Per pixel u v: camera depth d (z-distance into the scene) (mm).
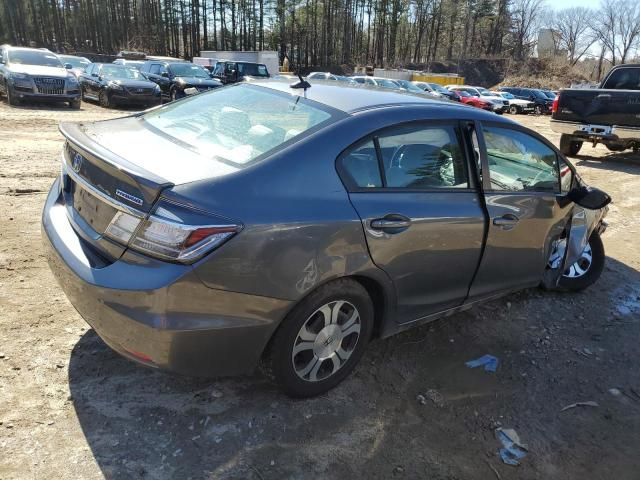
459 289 3393
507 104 35094
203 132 2953
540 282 4227
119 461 2393
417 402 3037
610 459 2766
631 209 7980
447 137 3221
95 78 17703
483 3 96438
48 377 2879
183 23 80000
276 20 80312
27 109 14727
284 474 2428
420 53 98938
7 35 80500
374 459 2582
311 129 2754
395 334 3373
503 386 3283
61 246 2678
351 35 89438
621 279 5199
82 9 83375
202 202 2277
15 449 2383
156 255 2273
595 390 3346
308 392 2873
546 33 93875
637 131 10867
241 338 2459
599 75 87438
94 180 2580
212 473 2389
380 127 2883
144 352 2379
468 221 3191
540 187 3861
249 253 2336
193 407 2773
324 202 2578
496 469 2617
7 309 3475
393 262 2871
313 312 2658
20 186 6258
